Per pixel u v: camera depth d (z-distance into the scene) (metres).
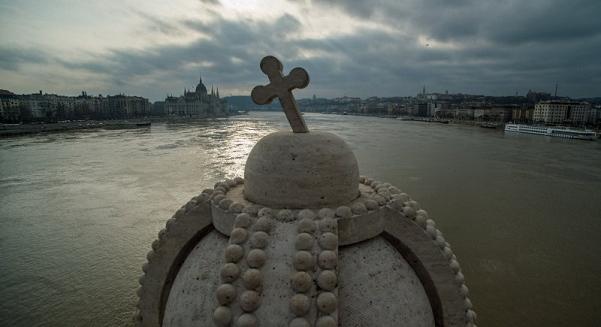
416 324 5.13
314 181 5.30
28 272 18.55
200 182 35.84
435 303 5.57
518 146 67.00
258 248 4.75
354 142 68.81
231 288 4.50
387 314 4.93
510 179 38.19
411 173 39.75
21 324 14.80
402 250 5.68
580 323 14.78
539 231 23.78
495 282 17.69
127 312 15.52
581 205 29.39
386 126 122.75
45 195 31.50
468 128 115.88
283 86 5.92
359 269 5.07
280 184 5.34
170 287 6.03
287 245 4.77
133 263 19.42
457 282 5.46
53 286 17.34
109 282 17.66
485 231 23.66
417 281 5.49
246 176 5.84
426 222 5.70
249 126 121.25
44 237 22.67
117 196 31.06
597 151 61.16
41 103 130.88
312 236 4.76
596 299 16.36
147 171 40.94
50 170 41.56
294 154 5.33
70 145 63.22
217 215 5.54
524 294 16.72
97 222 25.06
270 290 4.50
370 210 5.29
